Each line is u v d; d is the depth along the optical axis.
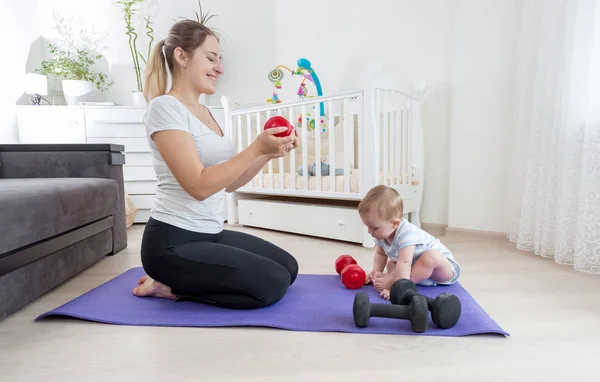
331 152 2.29
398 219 1.37
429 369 0.87
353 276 1.41
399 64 2.76
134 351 0.98
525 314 1.19
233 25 3.46
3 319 1.21
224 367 0.89
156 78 1.29
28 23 3.19
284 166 2.88
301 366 0.89
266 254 1.40
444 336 1.04
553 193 1.88
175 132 1.12
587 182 1.66
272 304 1.26
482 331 1.04
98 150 2.07
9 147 2.05
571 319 1.15
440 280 1.42
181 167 1.10
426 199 2.69
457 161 2.48
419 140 2.61
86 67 3.34
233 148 1.36
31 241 1.33
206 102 3.46
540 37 1.96
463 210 2.48
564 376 0.84
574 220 1.76
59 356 0.96
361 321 1.06
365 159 2.14
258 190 2.78
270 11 3.50
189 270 1.21
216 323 1.12
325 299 1.32
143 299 1.34
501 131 2.31
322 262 1.88
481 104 2.37
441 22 2.55
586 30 1.70
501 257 1.92
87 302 1.31
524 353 0.94
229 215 3.08
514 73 2.24
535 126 1.97
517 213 2.17
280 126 1.16
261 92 3.53
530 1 2.05
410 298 1.12
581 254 1.67
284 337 1.04
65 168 2.07
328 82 3.19
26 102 3.17
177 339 1.04
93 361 0.93
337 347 0.98
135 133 3.04
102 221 1.93
